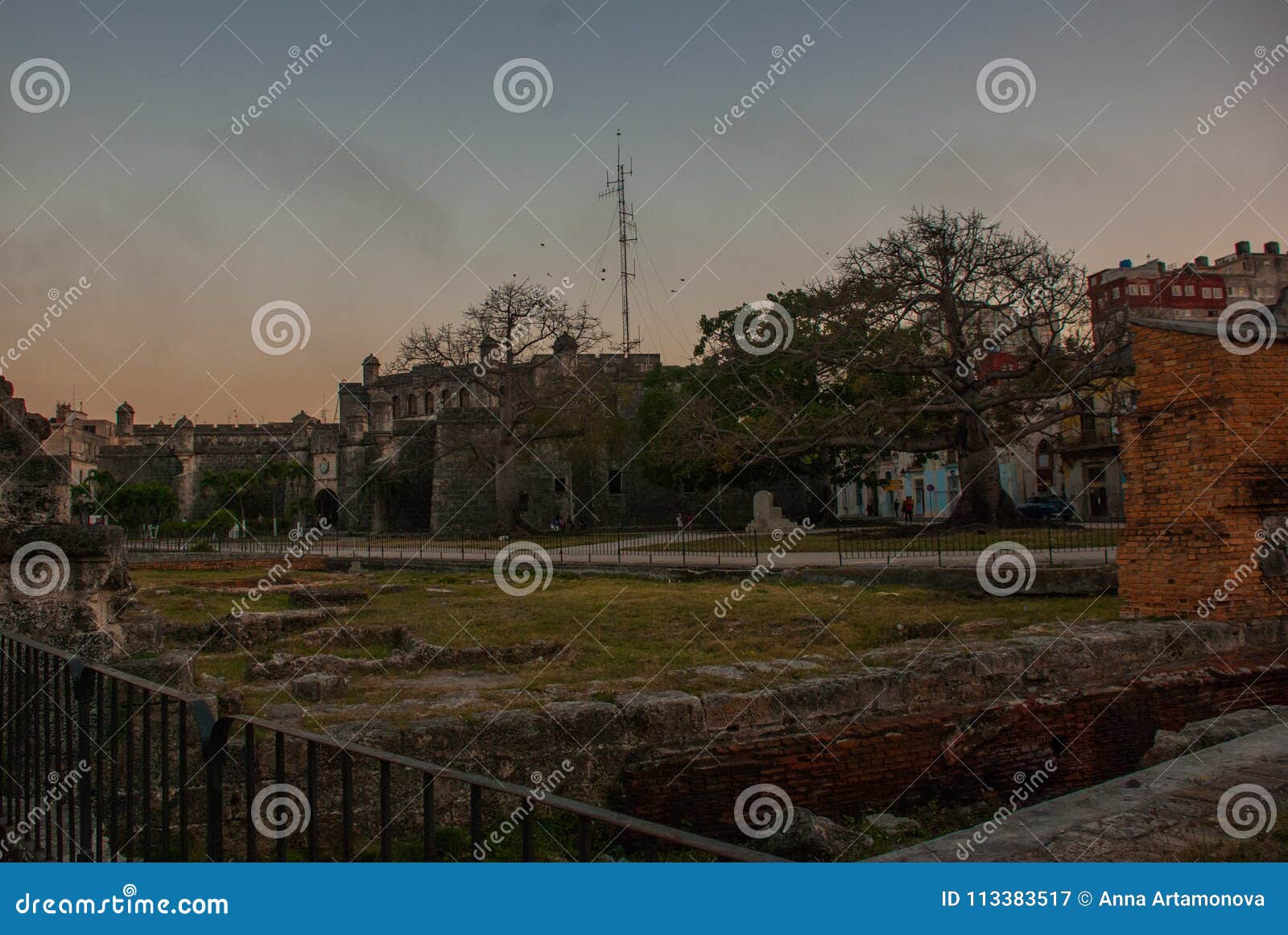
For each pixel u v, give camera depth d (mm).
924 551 24156
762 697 8508
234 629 15344
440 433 57906
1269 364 11438
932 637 12836
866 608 15828
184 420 69812
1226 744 7039
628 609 16734
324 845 6758
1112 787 6016
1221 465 11375
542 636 13656
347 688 9867
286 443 71375
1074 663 10289
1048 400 33188
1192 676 10242
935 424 37906
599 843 7309
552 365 55406
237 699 8539
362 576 28719
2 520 8375
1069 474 50031
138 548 40062
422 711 7926
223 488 66438
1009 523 32562
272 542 45375
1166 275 43312
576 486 59000
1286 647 11234
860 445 32719
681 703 8141
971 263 32219
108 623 8789
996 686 9812
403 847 6746
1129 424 12523
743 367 39031
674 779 7801
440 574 28672
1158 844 4895
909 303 32938
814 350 34156
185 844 3818
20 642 5566
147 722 4043
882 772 8516
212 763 3686
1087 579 17312
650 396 51625
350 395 72062
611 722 7863
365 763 6996
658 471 50000
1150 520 12242
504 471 49562
